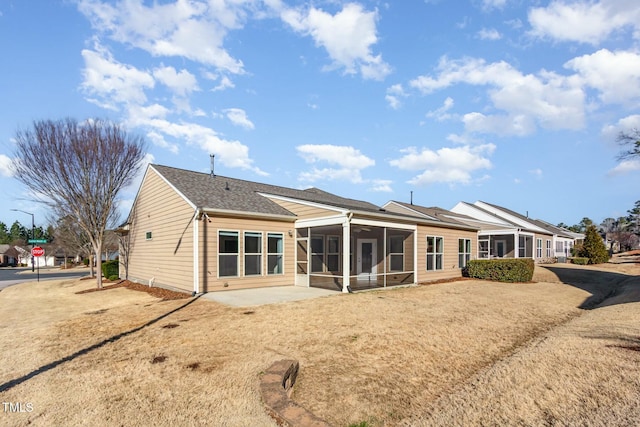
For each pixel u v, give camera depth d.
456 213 28.95
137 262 17.19
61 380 4.38
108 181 16.61
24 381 4.38
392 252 16.34
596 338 5.70
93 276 25.20
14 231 88.81
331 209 12.71
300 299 10.27
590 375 4.14
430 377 4.55
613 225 64.88
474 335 6.48
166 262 13.91
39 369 4.81
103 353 5.47
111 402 3.75
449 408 3.63
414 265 14.95
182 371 4.61
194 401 3.74
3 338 6.62
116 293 14.01
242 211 12.52
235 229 12.54
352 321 7.38
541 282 15.81
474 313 8.45
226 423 3.28
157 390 4.03
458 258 18.66
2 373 4.69
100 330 7.05
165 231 14.09
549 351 5.16
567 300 10.73
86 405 3.69
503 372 4.48
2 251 62.34
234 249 12.52
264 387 3.83
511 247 27.83
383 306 9.13
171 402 3.73
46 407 3.66
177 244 13.02
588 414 3.26
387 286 13.69
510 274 16.05
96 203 16.27
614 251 58.78
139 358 5.18
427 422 3.37
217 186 15.19
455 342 6.03
